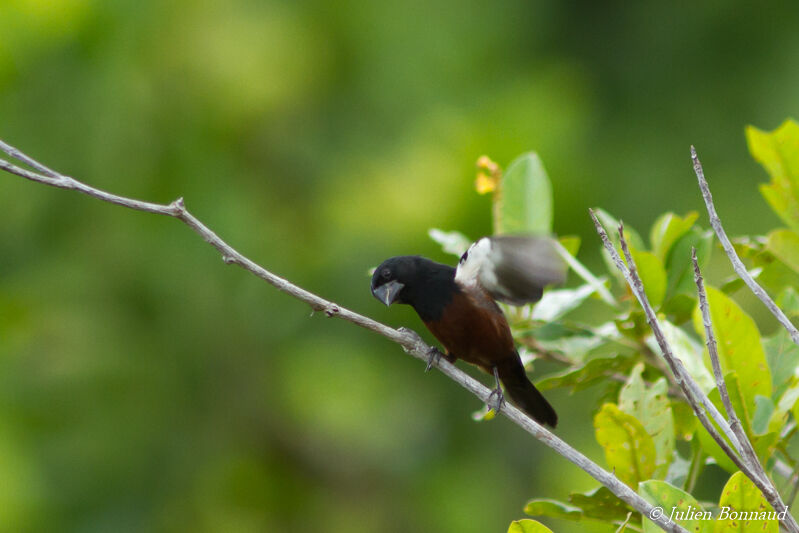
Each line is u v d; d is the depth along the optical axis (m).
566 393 13.15
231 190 12.66
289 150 12.98
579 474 12.52
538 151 12.20
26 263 12.67
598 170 14.21
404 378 13.07
